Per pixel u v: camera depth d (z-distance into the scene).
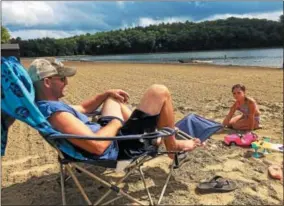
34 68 3.21
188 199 3.47
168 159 4.39
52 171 4.16
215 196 3.55
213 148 4.91
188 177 3.94
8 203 3.41
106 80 14.69
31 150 5.00
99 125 3.53
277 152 4.80
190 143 3.75
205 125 4.31
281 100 8.74
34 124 2.92
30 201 3.45
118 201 3.42
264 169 4.23
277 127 6.10
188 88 11.33
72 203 3.38
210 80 14.05
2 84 2.94
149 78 15.41
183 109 7.46
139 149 3.40
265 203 3.44
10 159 4.63
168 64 27.92
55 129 3.08
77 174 3.97
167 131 3.23
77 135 2.95
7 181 3.91
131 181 3.80
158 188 3.67
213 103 8.20
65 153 3.07
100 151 3.17
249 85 12.08
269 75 15.97
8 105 2.94
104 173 3.99
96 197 3.49
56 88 3.27
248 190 3.69
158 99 3.46
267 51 60.56
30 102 2.94
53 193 3.59
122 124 3.46
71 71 3.29
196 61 34.62
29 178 3.98
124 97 3.95
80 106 3.97
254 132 5.79
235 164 4.36
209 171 4.11
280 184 3.87
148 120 3.45
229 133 5.74
